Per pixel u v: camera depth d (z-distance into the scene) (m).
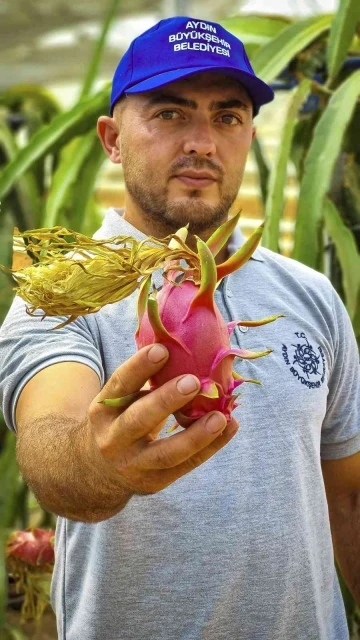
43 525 1.99
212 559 0.83
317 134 1.29
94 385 0.76
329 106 1.31
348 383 1.00
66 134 1.52
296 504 0.87
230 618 0.84
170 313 0.57
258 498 0.85
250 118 0.96
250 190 3.67
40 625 1.62
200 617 0.82
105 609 0.83
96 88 3.94
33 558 1.53
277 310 0.94
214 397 0.54
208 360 0.55
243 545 0.84
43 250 0.59
